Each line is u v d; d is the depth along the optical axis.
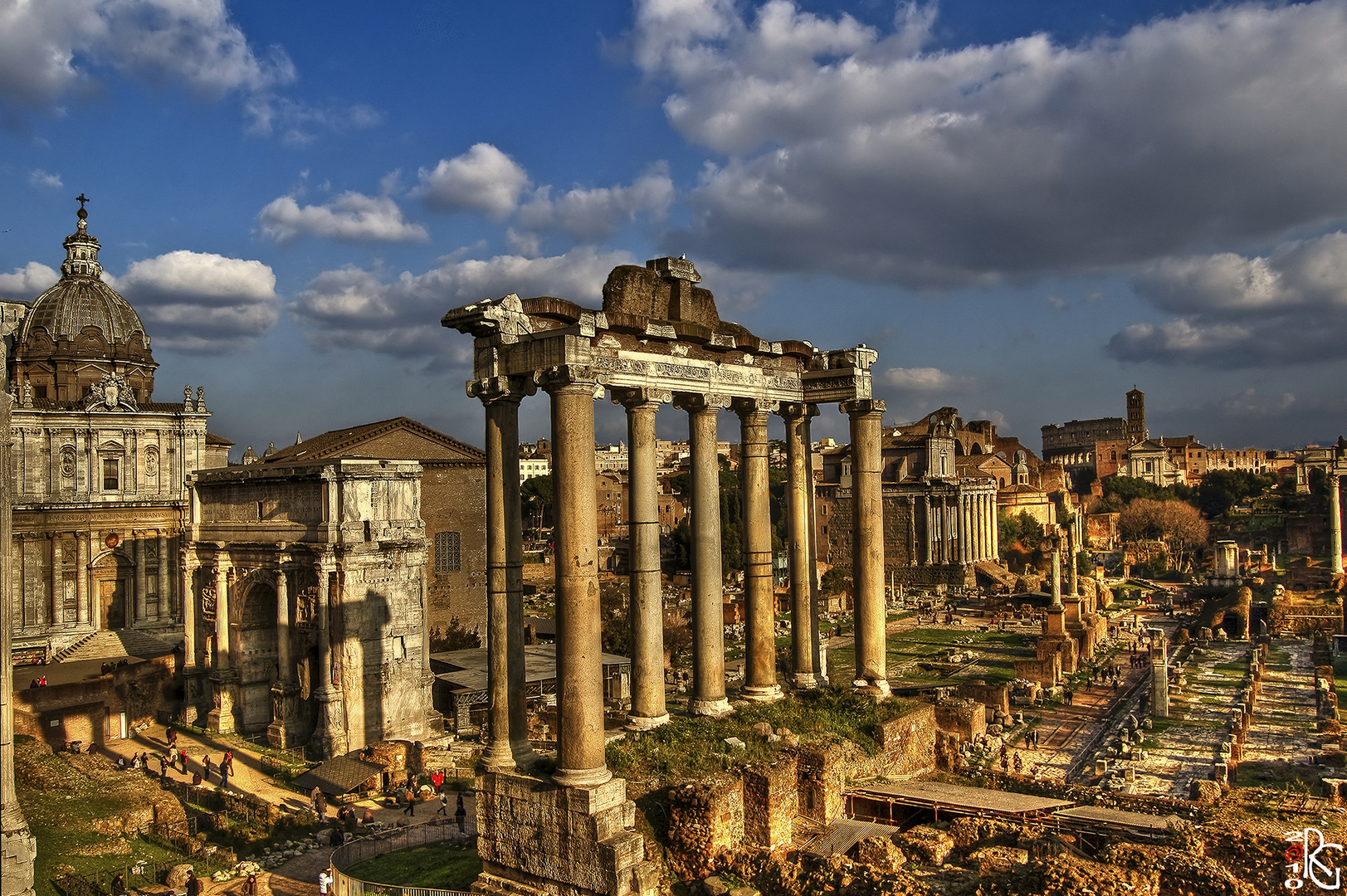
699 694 34.31
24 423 84.56
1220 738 66.38
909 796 31.67
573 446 26.83
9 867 32.28
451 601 101.88
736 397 35.97
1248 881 25.70
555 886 26.41
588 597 26.56
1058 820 29.94
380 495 67.31
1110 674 93.75
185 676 73.62
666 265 33.91
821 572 147.00
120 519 87.88
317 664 66.12
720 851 27.58
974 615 141.12
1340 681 85.88
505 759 28.41
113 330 96.56
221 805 52.62
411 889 29.22
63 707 64.69
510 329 28.23
